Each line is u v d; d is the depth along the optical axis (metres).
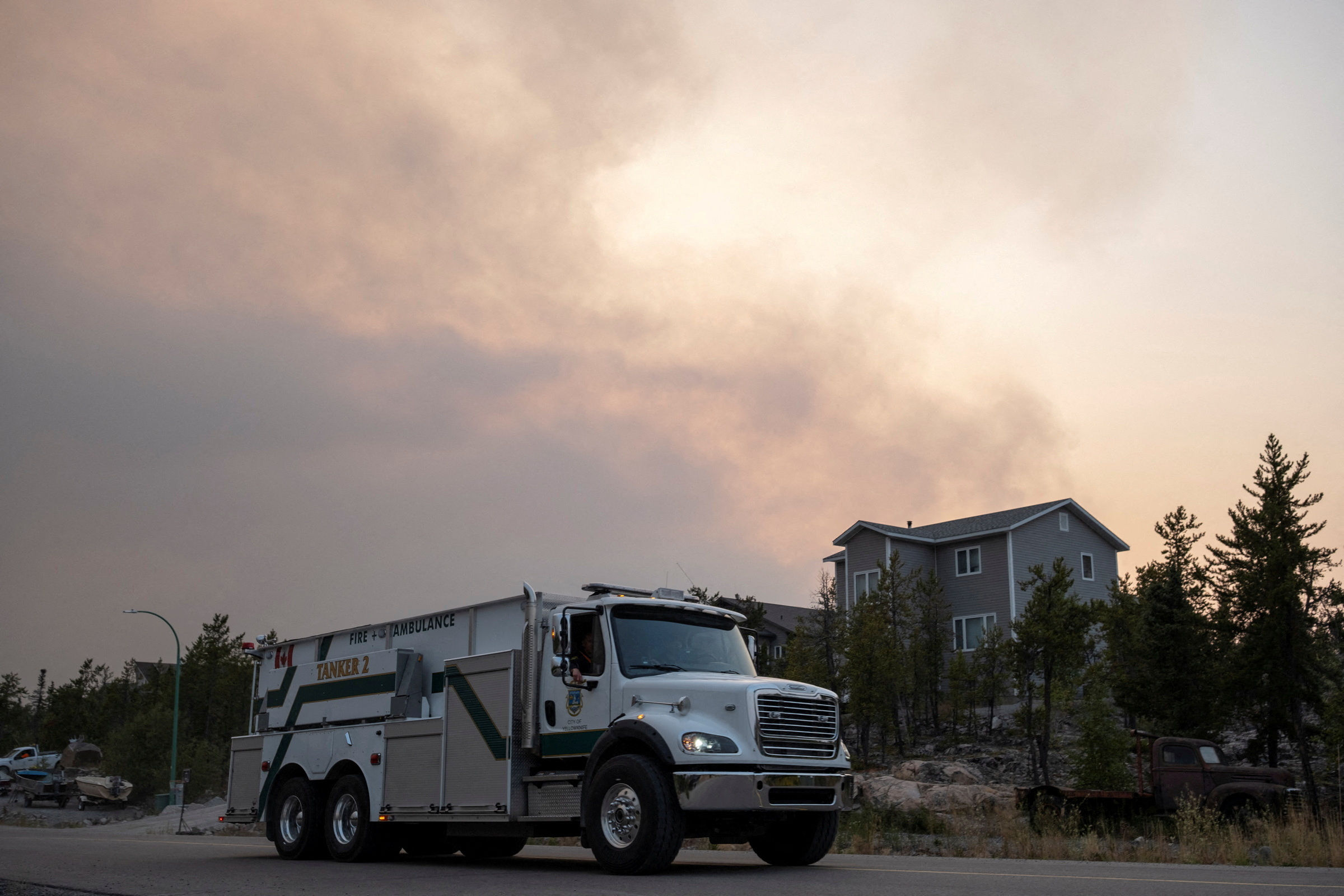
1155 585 33.19
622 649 11.31
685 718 10.25
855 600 51.97
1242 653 29.39
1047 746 31.80
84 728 72.12
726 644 12.26
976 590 49.22
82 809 48.53
